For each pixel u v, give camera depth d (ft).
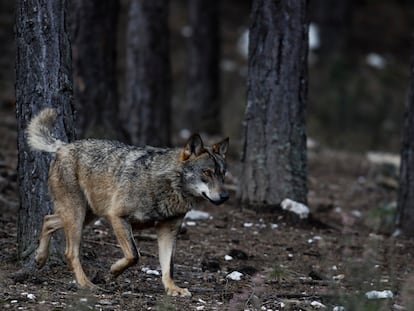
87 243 39.29
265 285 34.86
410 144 48.44
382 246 44.86
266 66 47.09
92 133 57.72
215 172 31.40
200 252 40.37
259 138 47.67
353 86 119.85
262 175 47.73
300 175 47.75
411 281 35.17
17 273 32.19
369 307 28.84
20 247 34.30
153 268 36.55
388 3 156.04
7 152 59.31
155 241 41.55
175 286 31.76
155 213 31.50
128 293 31.12
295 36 46.75
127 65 69.31
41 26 33.37
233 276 35.58
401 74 130.62
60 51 33.78
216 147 32.22
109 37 58.85
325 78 120.88
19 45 33.81
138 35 68.18
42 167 33.60
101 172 31.60
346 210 56.13
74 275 33.14
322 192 62.03
